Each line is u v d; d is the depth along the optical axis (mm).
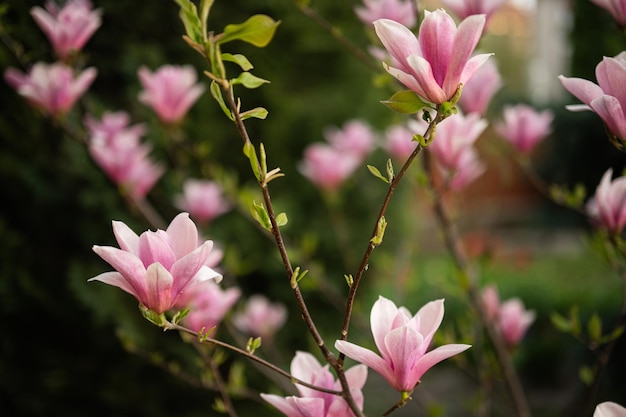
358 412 1062
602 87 1102
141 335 2625
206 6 1026
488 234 9391
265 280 3207
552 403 4637
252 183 3262
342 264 3551
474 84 1604
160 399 2740
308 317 1062
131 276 1049
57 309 2580
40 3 2223
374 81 1603
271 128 3318
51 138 2543
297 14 3307
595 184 6199
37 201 2588
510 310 1857
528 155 1855
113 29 2799
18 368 2562
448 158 1565
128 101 2809
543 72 12156
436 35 1021
